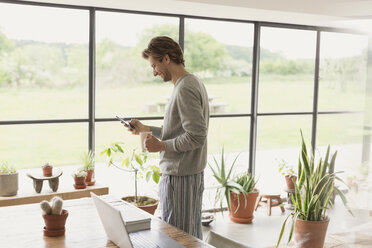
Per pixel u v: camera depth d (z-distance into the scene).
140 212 2.10
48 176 3.92
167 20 4.78
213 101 5.17
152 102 4.82
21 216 2.16
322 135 5.79
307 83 5.64
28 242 1.79
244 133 5.38
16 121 4.20
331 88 5.62
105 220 1.77
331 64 5.54
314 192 3.81
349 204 2.43
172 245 1.74
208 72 5.11
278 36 5.41
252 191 4.91
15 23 4.12
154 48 2.37
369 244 2.34
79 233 1.91
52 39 4.28
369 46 2.33
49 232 1.87
